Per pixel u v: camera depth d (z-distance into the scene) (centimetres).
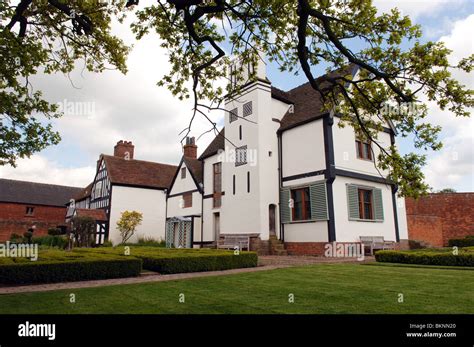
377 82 774
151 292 605
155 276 903
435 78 632
